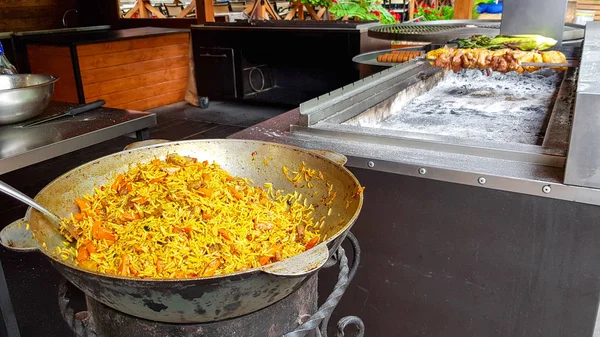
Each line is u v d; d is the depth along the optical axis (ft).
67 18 21.22
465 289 4.35
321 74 17.24
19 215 9.27
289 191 3.51
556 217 3.68
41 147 4.92
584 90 3.38
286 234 3.02
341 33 14.34
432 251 4.37
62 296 3.15
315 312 2.98
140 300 2.18
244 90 16.99
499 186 3.80
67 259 2.61
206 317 2.34
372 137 4.69
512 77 9.37
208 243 2.64
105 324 2.78
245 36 16.05
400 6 20.42
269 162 3.65
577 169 3.47
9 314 5.00
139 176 3.22
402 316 4.82
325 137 4.91
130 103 16.93
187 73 18.89
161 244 2.63
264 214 3.11
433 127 6.52
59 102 6.95
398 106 7.49
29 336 6.06
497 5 15.06
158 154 3.58
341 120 5.58
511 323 4.24
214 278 2.03
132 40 16.38
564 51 7.02
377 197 4.45
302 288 2.91
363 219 4.61
